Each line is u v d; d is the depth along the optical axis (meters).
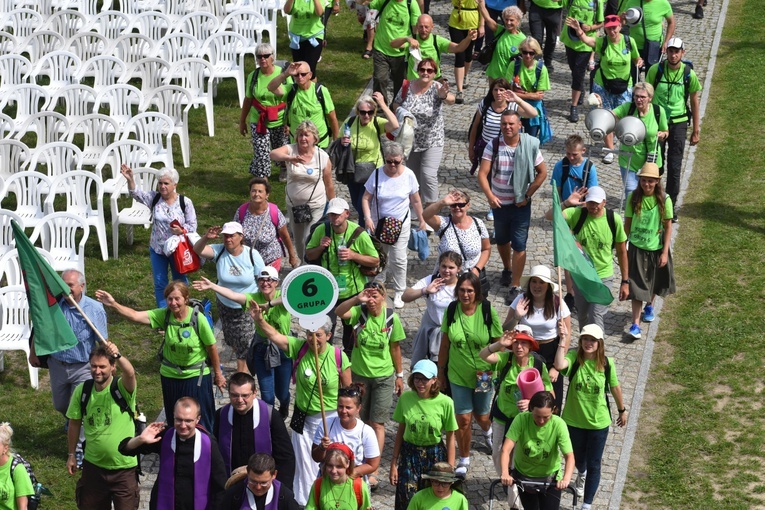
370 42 67.00
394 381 37.50
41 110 60.19
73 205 50.06
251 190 42.31
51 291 34.19
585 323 41.94
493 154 44.34
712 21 72.38
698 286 47.91
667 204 42.72
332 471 30.03
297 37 58.12
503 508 36.44
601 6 59.31
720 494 37.47
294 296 33.25
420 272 48.09
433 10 73.12
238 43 62.12
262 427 31.98
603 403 34.97
